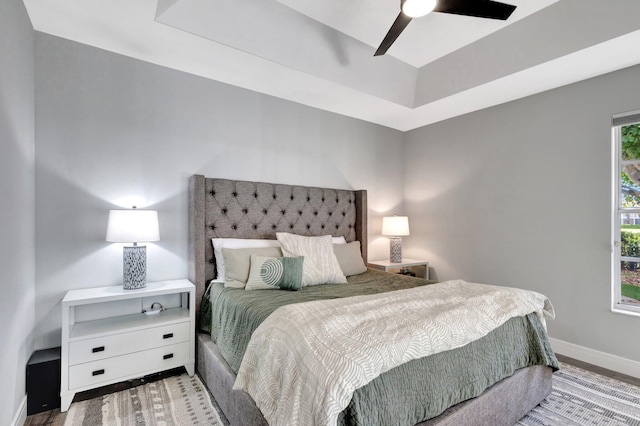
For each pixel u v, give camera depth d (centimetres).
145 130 243
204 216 255
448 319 147
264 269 229
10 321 157
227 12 200
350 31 243
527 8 214
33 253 200
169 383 217
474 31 242
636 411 190
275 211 298
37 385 182
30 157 195
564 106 271
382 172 391
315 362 112
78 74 219
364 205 354
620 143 250
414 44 260
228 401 170
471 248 339
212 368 199
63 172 214
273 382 124
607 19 195
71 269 216
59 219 213
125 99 235
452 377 139
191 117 262
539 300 196
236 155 284
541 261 285
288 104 314
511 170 306
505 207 311
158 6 182
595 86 254
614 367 242
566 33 213
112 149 231
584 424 177
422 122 376
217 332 209
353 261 299
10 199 157
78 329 204
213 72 254
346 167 358
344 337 124
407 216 409
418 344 127
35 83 205
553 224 278
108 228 207
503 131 313
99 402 194
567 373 238
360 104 317
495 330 164
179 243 257
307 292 220
